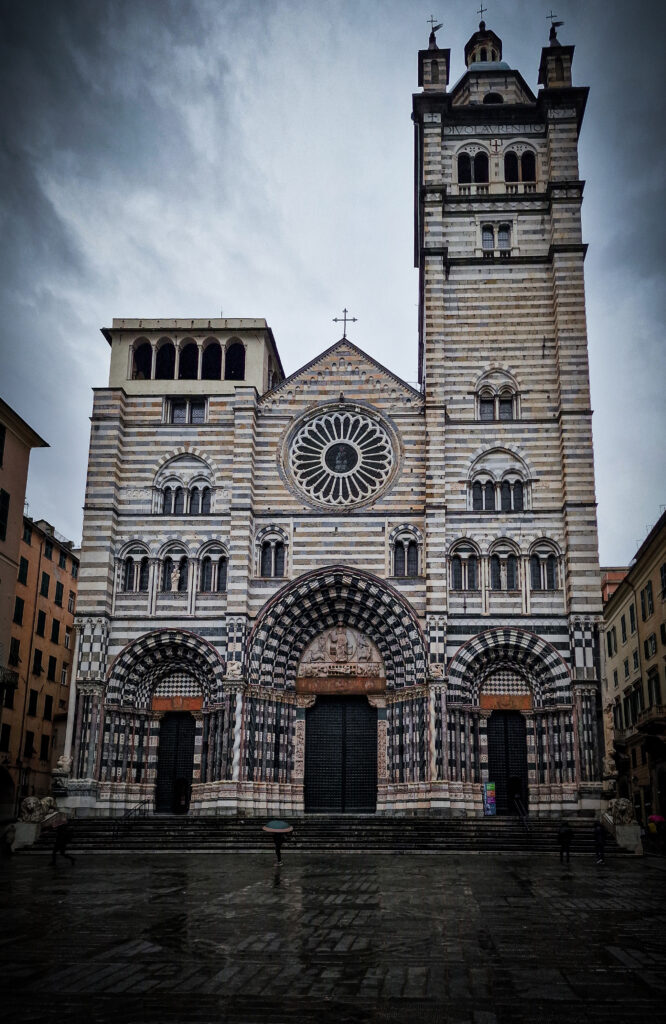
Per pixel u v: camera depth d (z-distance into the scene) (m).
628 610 78.44
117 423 59.81
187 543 58.34
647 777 71.38
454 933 20.41
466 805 53.22
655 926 21.52
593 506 56.25
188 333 63.88
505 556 56.75
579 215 62.03
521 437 58.69
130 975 16.09
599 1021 13.42
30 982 15.57
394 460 59.16
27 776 72.12
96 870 35.50
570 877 33.12
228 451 59.88
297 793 55.66
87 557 57.44
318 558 57.62
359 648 57.41
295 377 61.09
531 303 61.44
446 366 60.53
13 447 63.84
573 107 64.06
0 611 61.62
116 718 55.84
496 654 55.41
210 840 46.09
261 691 55.62
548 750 53.97
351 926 21.30
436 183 63.84
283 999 14.58
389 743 55.31
